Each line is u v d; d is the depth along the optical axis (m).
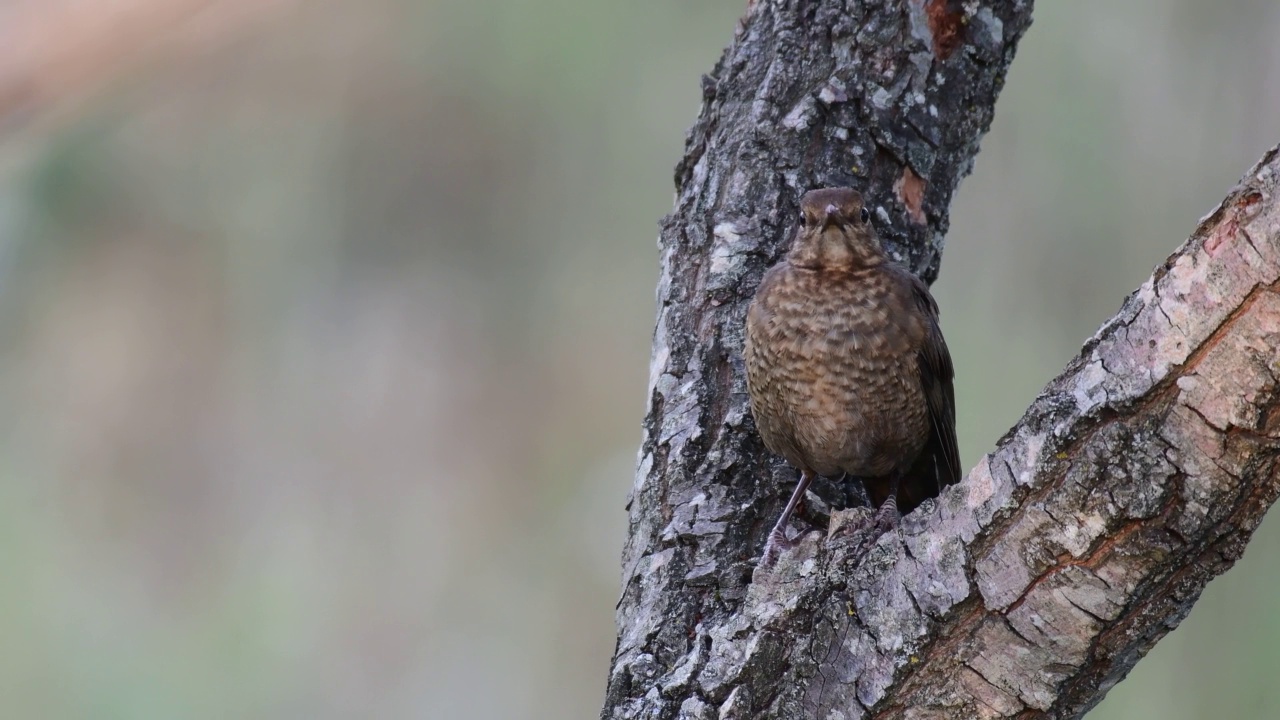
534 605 14.71
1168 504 4.41
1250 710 10.45
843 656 5.01
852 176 6.91
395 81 14.34
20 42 7.73
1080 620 4.61
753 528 6.30
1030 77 12.90
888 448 7.11
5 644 13.86
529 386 15.08
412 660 14.67
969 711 4.85
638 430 14.75
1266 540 10.70
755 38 7.09
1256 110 12.48
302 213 14.64
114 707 13.95
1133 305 4.47
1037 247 12.83
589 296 14.76
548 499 14.91
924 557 4.85
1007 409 12.61
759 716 5.14
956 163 7.13
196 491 14.99
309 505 15.02
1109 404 4.45
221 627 14.64
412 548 15.00
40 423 14.59
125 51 8.06
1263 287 4.20
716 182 6.91
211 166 14.30
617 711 5.76
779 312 6.58
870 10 6.95
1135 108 12.76
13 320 14.06
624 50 14.04
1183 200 12.57
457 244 14.83
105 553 14.59
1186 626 10.73
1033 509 4.60
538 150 14.45
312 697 14.47
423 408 15.15
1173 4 12.65
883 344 6.81
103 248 14.10
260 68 14.03
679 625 5.98
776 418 6.57
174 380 14.88
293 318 14.95
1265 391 4.23
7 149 8.30
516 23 14.12
